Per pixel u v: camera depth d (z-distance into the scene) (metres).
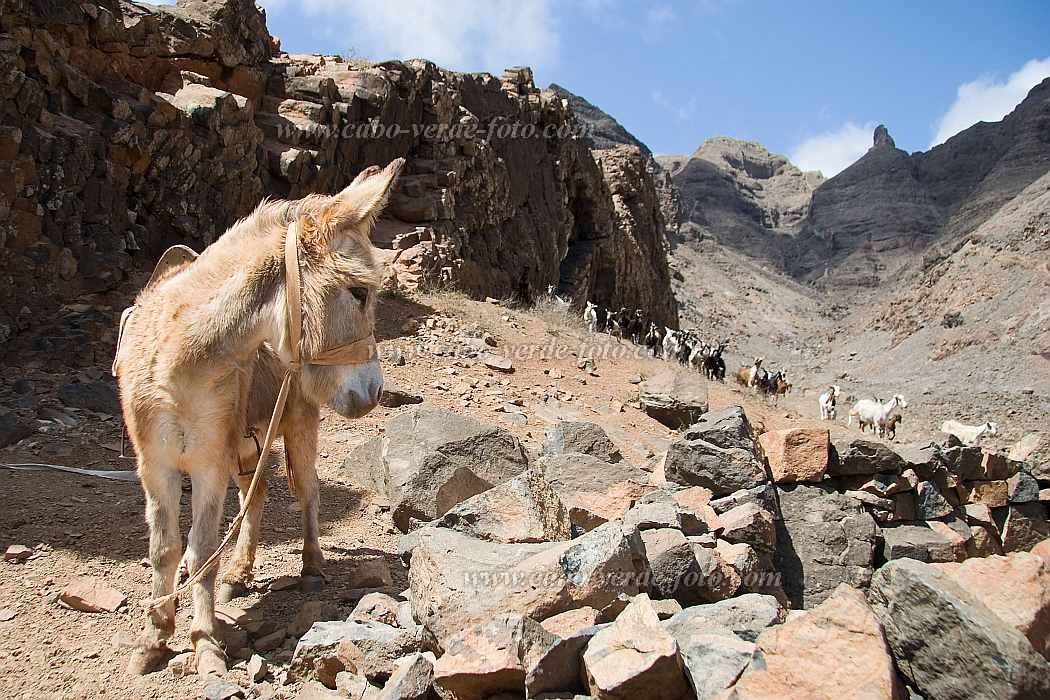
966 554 6.68
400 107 26.58
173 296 4.26
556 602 4.17
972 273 109.25
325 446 9.08
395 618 4.74
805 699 3.27
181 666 4.25
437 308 17.72
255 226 4.38
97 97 13.90
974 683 3.34
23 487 6.82
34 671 4.22
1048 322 87.62
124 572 5.49
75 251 12.75
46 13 13.29
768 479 6.53
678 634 4.02
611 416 13.05
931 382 83.56
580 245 51.28
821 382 94.81
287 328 4.08
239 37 20.84
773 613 4.15
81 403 9.45
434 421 7.62
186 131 15.74
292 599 5.25
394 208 24.98
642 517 5.28
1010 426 48.09
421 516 6.85
